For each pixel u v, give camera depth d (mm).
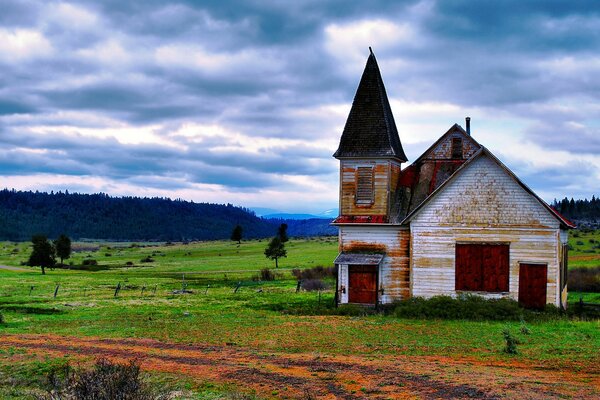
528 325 27750
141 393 12852
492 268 32406
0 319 33438
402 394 15297
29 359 21906
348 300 35844
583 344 22266
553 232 31406
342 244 36312
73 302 44625
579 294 44906
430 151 38094
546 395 14758
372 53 38438
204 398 15391
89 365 20406
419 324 28938
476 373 17641
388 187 36188
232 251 160500
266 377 17859
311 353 21953
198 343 24969
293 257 116562
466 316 30359
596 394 14844
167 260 133250
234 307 39531
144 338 26641
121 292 54062
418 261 33875
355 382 16812
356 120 37406
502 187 32469
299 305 39594
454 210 33281
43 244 93062
